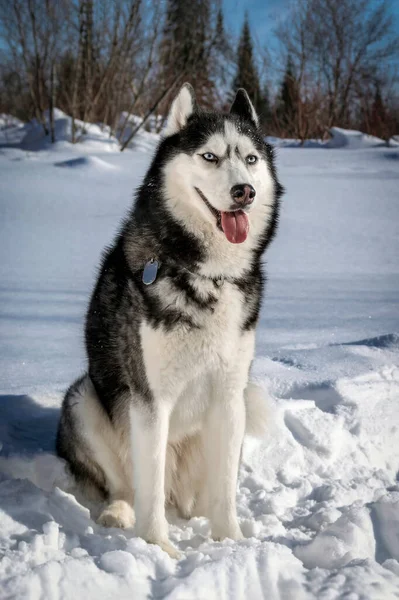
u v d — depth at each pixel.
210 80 32.50
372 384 4.63
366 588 2.33
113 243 3.58
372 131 33.16
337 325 6.43
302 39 33.19
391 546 2.80
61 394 4.42
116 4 25.95
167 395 2.98
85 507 3.33
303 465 3.81
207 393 3.11
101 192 16.00
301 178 19.61
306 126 32.66
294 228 12.45
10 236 11.10
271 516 3.16
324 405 4.45
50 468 3.49
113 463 3.35
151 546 2.57
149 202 3.21
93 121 28.00
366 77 34.25
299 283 8.26
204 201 3.04
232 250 3.04
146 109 29.34
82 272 8.49
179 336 2.93
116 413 3.29
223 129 3.14
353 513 2.88
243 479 3.58
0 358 5.26
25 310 6.69
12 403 4.21
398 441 4.23
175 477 3.40
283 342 5.81
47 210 13.70
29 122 28.72
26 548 2.44
